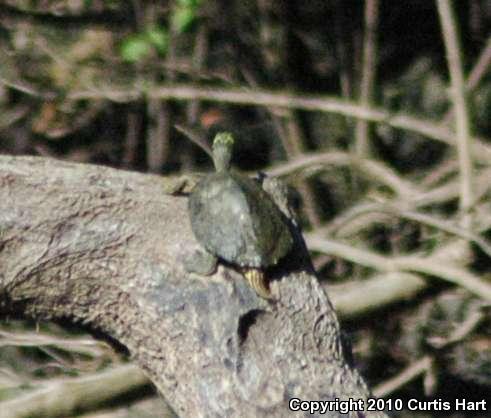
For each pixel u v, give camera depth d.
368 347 13.63
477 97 16.62
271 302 6.75
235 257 6.73
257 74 17.20
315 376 6.64
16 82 16.03
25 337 11.25
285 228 6.93
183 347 6.77
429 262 11.97
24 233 6.99
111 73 16.44
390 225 13.88
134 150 16.64
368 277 13.86
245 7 17.08
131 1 16.86
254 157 16.92
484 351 13.55
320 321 6.82
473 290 11.77
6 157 7.25
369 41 15.99
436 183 15.09
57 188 7.08
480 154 13.72
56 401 10.52
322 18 17.23
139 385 10.65
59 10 16.84
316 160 13.70
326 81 17.31
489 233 12.86
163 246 6.94
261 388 6.57
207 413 6.62
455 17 17.20
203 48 16.89
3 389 11.19
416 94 17.27
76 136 16.56
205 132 16.72
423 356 12.94
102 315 7.11
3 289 7.04
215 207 6.91
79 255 6.99
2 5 16.75
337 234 13.53
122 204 7.08
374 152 16.28
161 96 15.16
